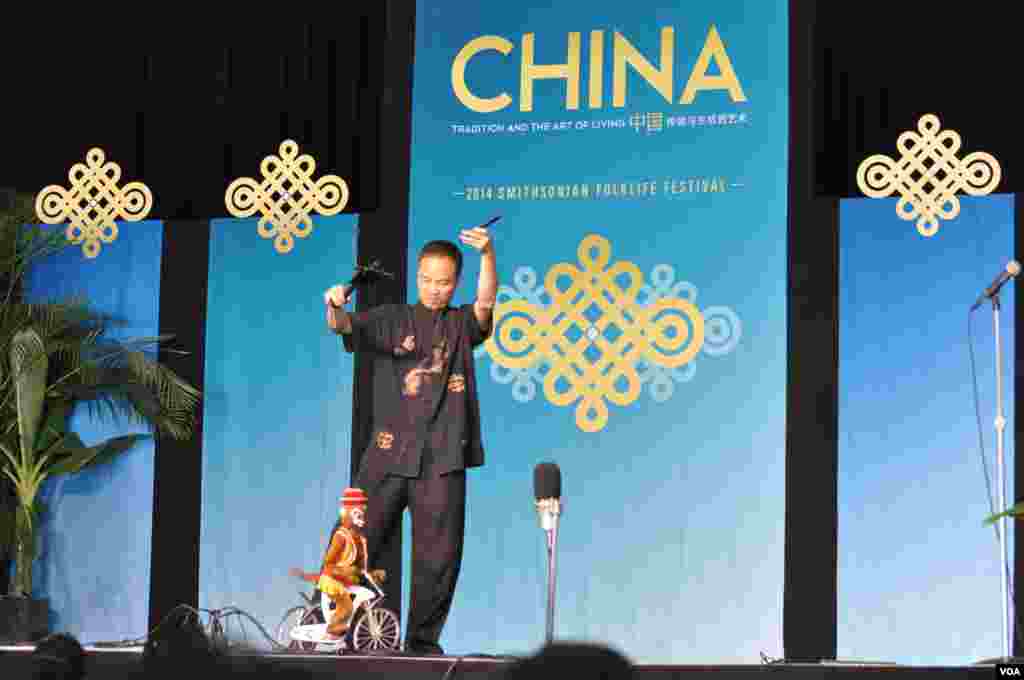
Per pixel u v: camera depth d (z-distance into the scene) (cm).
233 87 990
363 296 959
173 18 998
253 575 958
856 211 911
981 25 901
